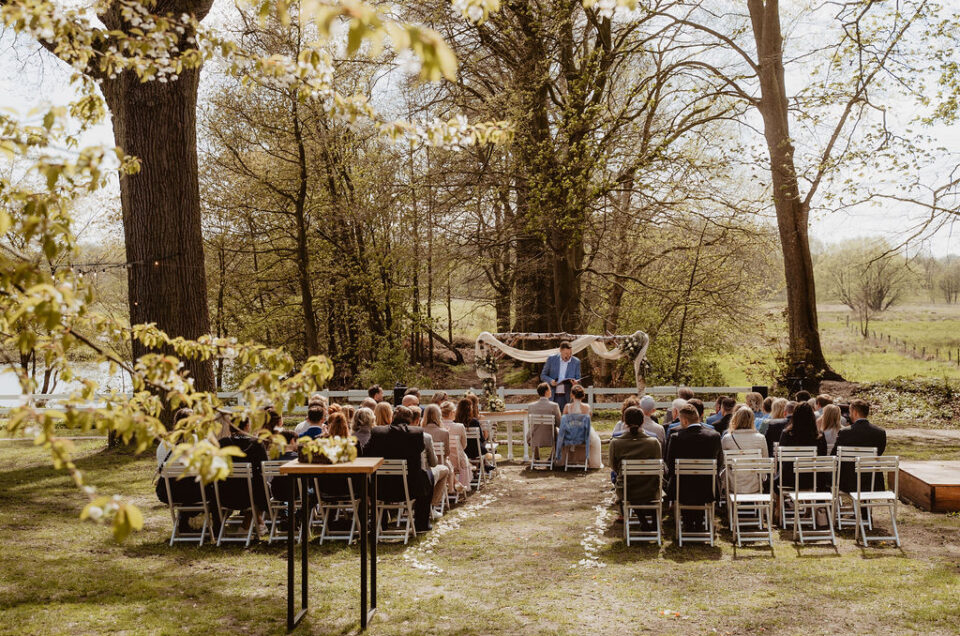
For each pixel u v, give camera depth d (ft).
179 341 12.75
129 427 10.37
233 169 84.28
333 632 18.37
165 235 46.06
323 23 5.82
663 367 81.41
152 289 45.88
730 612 19.61
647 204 73.36
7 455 46.24
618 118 67.92
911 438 50.72
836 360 127.03
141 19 12.83
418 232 83.92
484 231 77.87
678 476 26.50
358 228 90.48
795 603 20.21
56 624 18.22
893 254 64.59
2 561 23.34
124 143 46.26
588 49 81.61
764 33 73.15
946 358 124.36
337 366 96.99
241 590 21.45
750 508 27.48
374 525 20.01
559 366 46.39
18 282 9.45
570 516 30.94
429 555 25.49
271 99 80.28
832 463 27.07
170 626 18.44
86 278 11.27
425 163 82.79
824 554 25.12
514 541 27.20
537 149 69.10
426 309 95.09
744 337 85.87
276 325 96.58
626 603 20.43
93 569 23.08
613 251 79.25
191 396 11.85
